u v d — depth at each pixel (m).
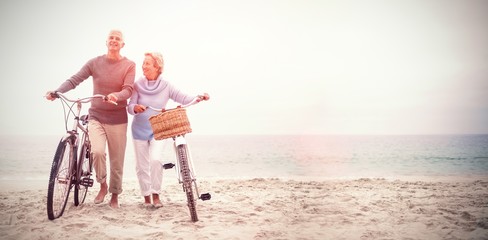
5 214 3.93
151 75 4.13
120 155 4.14
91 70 4.11
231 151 43.84
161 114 3.52
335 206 4.55
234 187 6.70
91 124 4.01
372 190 6.24
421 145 53.94
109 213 3.91
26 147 40.88
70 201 4.42
